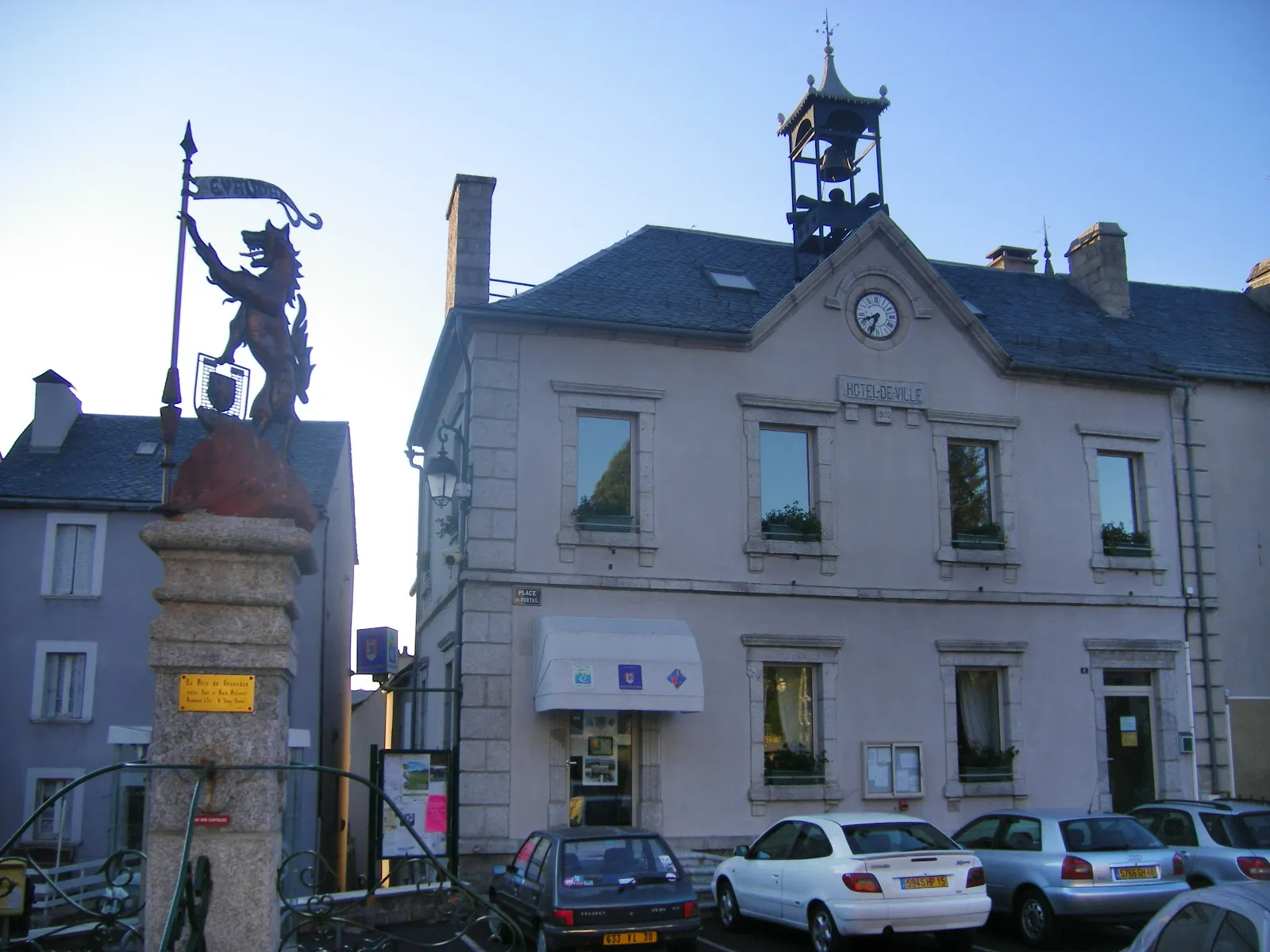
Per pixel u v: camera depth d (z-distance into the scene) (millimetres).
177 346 8492
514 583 16719
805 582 18016
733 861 13914
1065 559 19562
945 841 12234
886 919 11438
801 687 18031
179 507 8242
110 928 8055
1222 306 25172
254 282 8883
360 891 14562
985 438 19516
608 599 17109
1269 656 20500
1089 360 20516
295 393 9047
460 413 18484
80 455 26719
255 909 7707
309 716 24859
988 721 18891
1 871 8359
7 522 24906
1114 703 19625
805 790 17344
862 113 21422
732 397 18250
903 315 19422
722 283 19844
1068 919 12281
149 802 7852
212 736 7914
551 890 11016
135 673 24453
